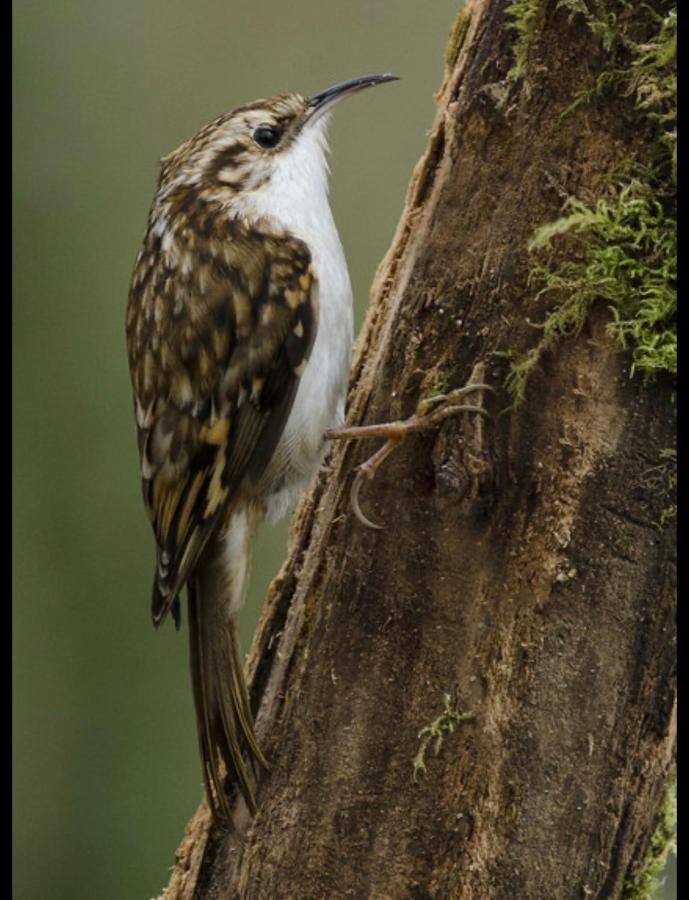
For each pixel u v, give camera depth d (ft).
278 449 20.83
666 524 16.81
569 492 16.89
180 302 21.04
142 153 33.32
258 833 19.10
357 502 17.89
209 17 34.47
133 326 21.89
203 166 21.58
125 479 31.17
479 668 17.39
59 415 31.17
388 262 19.65
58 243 32.27
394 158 33.04
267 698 19.69
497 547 17.20
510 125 16.93
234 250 20.90
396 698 17.85
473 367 17.22
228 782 19.93
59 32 33.83
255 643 20.42
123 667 30.83
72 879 29.91
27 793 30.12
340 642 18.22
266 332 20.62
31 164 32.81
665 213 16.46
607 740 17.30
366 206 32.60
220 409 20.93
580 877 17.63
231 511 20.95
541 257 16.83
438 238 17.52
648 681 17.20
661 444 16.70
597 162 16.60
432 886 17.74
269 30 34.40
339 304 21.08
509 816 17.46
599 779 17.40
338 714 18.25
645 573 16.93
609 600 16.98
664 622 17.07
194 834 20.95
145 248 21.99
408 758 17.80
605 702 17.20
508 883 17.54
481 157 17.16
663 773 17.70
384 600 17.88
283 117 21.84
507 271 17.03
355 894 18.15
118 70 33.81
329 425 20.75
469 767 17.52
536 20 16.60
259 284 20.70
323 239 21.40
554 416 16.89
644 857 18.25
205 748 19.97
